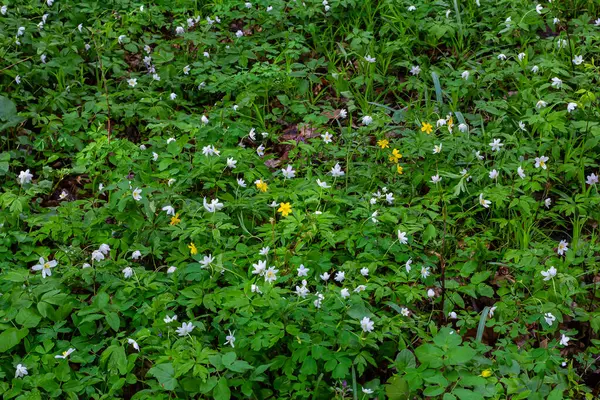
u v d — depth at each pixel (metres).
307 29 2.90
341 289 1.78
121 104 2.53
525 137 2.36
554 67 2.49
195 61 2.77
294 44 2.73
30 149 2.41
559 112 2.29
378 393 1.62
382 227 1.99
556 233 2.13
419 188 2.23
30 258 1.95
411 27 2.85
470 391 1.45
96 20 2.86
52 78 2.65
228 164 2.11
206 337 1.71
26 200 2.04
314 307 1.68
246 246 1.91
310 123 2.48
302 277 1.80
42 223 2.03
